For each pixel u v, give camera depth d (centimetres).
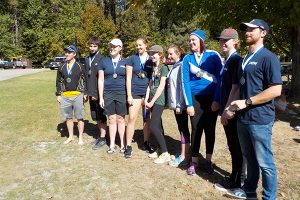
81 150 619
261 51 344
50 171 518
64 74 634
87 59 634
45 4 5791
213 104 454
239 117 365
